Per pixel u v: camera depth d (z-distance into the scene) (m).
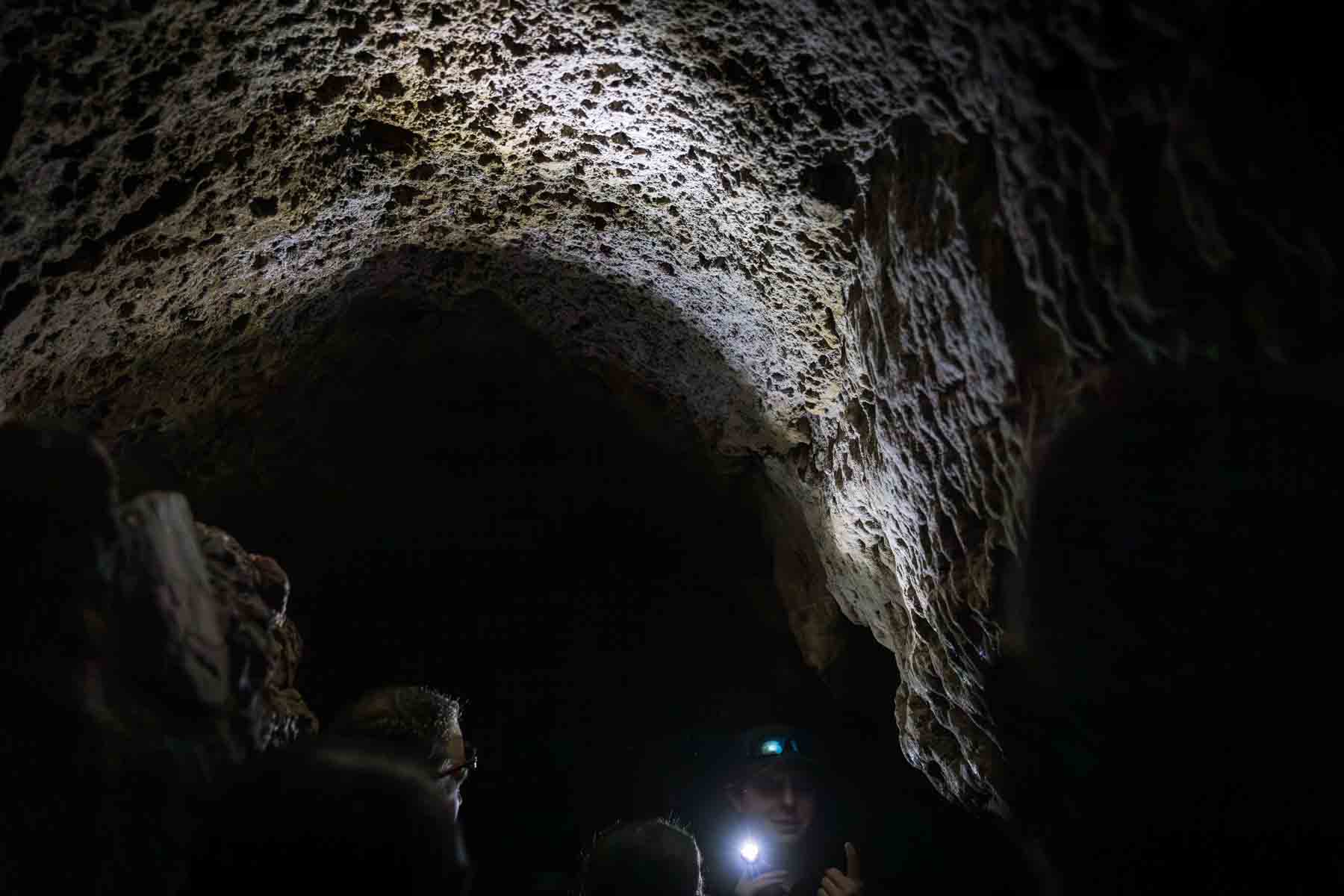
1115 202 1.02
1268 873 1.29
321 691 3.49
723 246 2.03
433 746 1.54
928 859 3.04
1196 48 0.87
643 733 3.68
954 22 1.18
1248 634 1.14
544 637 3.70
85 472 1.04
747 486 3.00
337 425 2.96
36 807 0.97
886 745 3.07
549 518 3.46
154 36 1.42
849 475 2.11
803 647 3.00
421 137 1.92
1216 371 0.99
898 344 1.62
